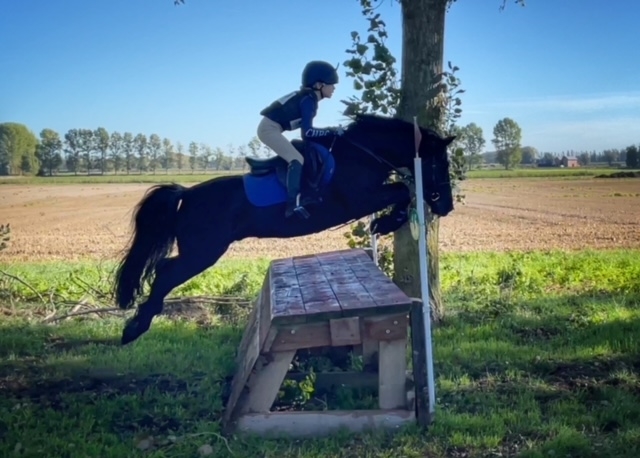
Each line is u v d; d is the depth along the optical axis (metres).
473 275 11.48
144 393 5.89
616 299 9.38
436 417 5.16
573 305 9.09
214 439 4.96
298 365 6.54
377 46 7.71
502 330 7.76
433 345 7.07
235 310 9.21
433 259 8.13
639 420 5.11
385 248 8.87
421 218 5.37
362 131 6.30
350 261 7.01
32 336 7.82
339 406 5.65
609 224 25.31
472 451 4.72
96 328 8.23
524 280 10.85
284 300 5.32
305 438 5.04
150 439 4.98
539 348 7.01
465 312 8.70
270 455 4.70
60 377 6.33
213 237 6.26
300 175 6.03
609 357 6.66
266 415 5.07
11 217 32.84
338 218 6.29
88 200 43.69
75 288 10.64
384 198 6.25
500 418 5.16
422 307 5.13
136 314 6.29
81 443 4.87
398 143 6.30
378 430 5.06
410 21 7.75
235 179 6.34
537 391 5.80
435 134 6.41
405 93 7.81
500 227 24.81
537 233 22.48
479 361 6.61
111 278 11.20
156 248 6.45
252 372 5.05
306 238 22.45
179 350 7.18
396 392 5.16
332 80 6.09
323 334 4.96
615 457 4.50
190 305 9.38
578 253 15.98
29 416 5.34
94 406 5.53
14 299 10.08
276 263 7.43
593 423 5.11
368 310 4.87
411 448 4.77
